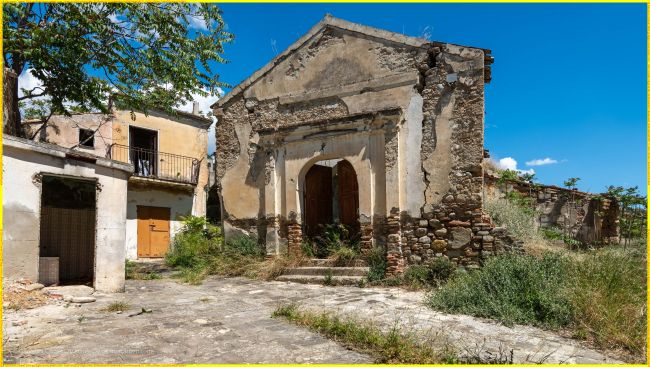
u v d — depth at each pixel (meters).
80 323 5.54
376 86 10.25
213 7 10.58
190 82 10.95
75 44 9.38
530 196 14.45
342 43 10.85
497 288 6.56
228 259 11.20
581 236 14.03
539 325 5.63
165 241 17.25
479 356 4.36
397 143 9.72
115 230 8.12
